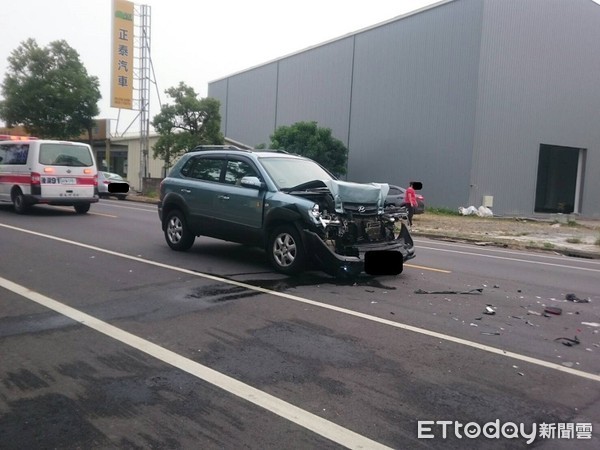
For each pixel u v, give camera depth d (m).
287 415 4.06
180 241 10.59
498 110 31.14
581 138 35.31
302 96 42.69
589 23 34.97
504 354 5.48
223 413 4.07
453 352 5.48
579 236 19.75
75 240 11.93
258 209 8.97
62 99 35.50
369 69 36.97
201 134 33.25
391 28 35.38
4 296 7.08
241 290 7.69
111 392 4.37
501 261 12.40
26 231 13.19
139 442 3.65
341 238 8.24
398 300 7.48
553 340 6.01
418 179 33.66
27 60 35.31
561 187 36.81
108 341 5.50
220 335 5.76
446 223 24.30
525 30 31.73
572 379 4.91
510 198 32.16
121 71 33.56
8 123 36.38
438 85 32.38
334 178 9.94
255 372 4.82
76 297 7.12
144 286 7.79
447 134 31.86
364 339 5.77
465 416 4.16
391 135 35.44
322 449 3.62
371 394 4.46
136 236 12.81
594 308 7.64
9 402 4.17
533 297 8.20
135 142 40.97
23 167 16.91
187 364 4.96
